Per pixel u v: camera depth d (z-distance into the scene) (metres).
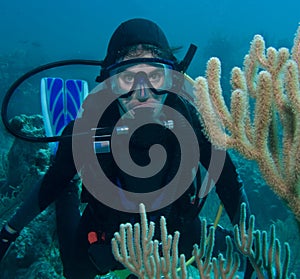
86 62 2.53
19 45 38.78
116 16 73.88
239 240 1.80
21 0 70.62
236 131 1.55
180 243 2.55
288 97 1.50
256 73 1.68
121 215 2.25
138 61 2.12
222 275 1.79
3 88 16.25
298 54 1.58
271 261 1.77
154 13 75.12
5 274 3.51
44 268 3.37
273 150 1.68
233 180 2.36
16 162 5.28
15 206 4.59
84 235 2.54
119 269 2.43
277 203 6.66
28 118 5.36
